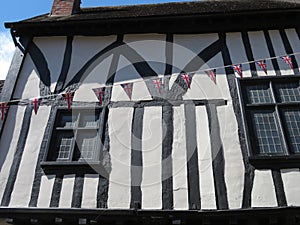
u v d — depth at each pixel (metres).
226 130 4.15
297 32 5.14
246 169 3.81
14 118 4.51
